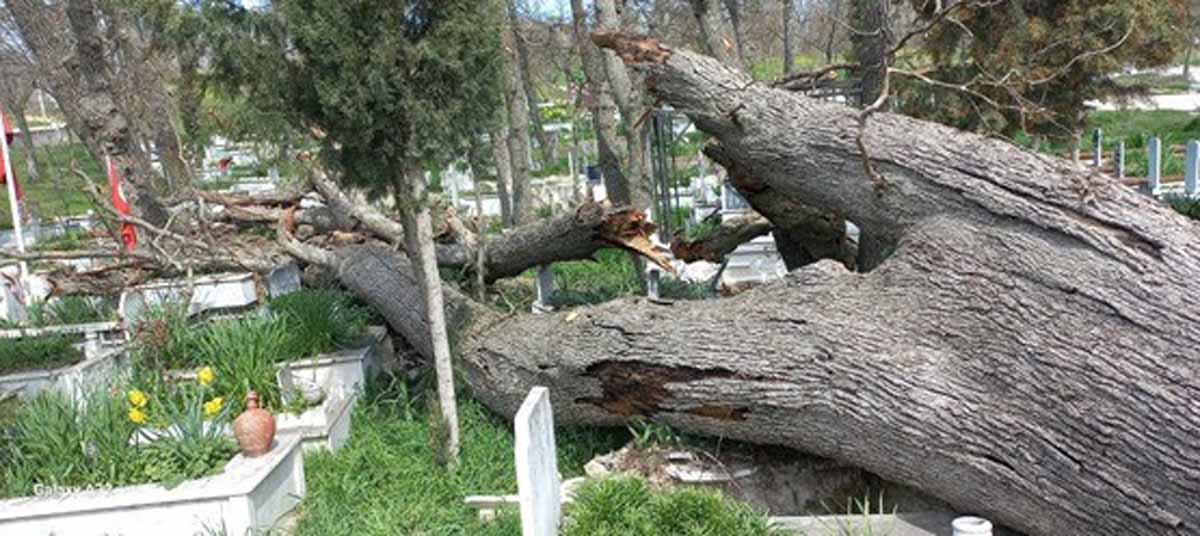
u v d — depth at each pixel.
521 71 15.88
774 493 5.26
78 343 8.43
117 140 11.95
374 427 6.79
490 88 5.82
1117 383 3.89
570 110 28.03
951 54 11.18
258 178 22.88
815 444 4.92
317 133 5.88
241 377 6.60
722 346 5.11
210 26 5.37
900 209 5.01
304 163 10.05
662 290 7.99
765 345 4.97
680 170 20.39
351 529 5.18
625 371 5.48
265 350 6.90
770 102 5.78
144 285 9.55
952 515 4.71
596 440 6.11
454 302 7.45
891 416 4.46
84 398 5.93
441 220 9.44
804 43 20.56
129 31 13.96
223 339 6.90
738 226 8.17
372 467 6.00
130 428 5.62
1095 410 3.93
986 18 10.96
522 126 13.29
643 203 10.36
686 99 6.12
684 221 13.27
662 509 4.56
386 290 8.33
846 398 4.62
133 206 12.02
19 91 27.73
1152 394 3.80
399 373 8.04
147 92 14.59
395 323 8.26
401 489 5.65
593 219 7.46
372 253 9.14
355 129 5.62
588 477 5.24
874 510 5.16
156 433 5.74
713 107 5.98
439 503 5.46
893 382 4.47
